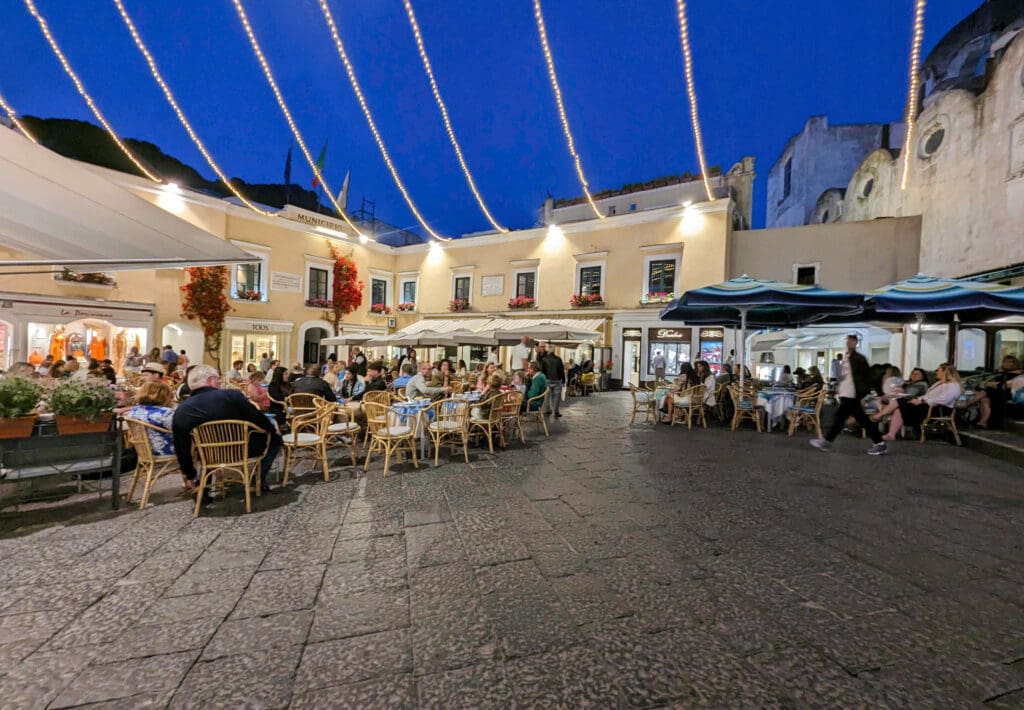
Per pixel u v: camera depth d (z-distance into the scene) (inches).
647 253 765.3
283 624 96.1
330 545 135.2
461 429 239.9
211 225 730.8
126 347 655.8
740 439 309.0
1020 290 275.4
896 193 713.6
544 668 82.4
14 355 551.8
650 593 108.0
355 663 84.0
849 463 237.1
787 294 295.6
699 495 182.5
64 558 126.0
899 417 305.6
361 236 949.8
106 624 95.9
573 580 114.3
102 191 157.4
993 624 95.7
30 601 104.5
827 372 683.4
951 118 546.3
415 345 608.7
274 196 1445.6
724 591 109.0
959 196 526.6
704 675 80.4
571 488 192.1
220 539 139.4
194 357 726.5
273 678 80.2
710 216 716.7
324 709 73.1
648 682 78.7
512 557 127.2
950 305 272.7
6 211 155.9
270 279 800.9
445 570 119.7
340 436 278.5
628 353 780.0
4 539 138.6
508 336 550.6
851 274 670.5
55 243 185.3
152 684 78.7
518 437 315.9
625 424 379.9
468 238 932.6
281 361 821.9
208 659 85.1
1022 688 77.1
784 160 1304.1
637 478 207.6
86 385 159.6
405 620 97.3
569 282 836.6
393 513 161.8
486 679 79.7
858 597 106.3
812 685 77.8
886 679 79.3
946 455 258.1
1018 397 312.7
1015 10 615.8
